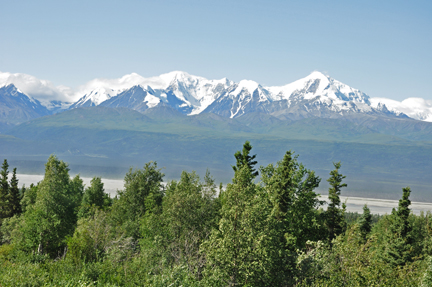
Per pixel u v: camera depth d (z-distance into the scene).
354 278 22.47
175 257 34.38
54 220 55.38
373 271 22.44
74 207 67.06
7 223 79.00
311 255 28.30
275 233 28.78
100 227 43.97
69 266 32.62
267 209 28.73
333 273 24.34
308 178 45.47
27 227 54.47
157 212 54.31
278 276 28.31
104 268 32.94
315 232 43.50
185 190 46.78
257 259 26.41
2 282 25.95
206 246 28.69
